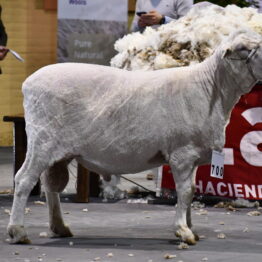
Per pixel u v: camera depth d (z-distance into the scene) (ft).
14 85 66.39
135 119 30.01
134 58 42.14
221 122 30.42
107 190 43.14
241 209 40.27
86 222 36.11
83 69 30.42
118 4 46.24
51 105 30.01
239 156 41.45
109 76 30.37
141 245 31.12
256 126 41.34
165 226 35.35
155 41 41.96
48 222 35.78
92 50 46.55
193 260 28.63
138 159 30.48
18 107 66.90
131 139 30.09
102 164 30.63
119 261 28.35
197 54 41.04
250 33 29.99
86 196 41.45
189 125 30.01
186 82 30.25
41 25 66.08
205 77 30.25
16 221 30.89
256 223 36.40
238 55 29.86
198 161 30.73
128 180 45.32
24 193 30.66
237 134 41.42
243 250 30.48
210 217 37.81
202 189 41.75
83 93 30.07
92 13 46.11
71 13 45.98
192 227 32.78
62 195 43.91
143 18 45.01
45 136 30.17
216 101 30.25
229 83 30.30
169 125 30.01
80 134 30.14
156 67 41.04
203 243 31.65
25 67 66.44
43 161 30.30
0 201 41.65
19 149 43.29
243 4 51.90
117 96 30.07
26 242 30.96
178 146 30.27
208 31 41.01
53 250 29.99
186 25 42.11
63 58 46.62
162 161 30.94
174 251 30.07
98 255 29.25
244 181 41.37
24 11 65.57
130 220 36.78
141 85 30.19
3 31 44.09
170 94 30.07
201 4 45.83
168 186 42.39
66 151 30.25
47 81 30.14
